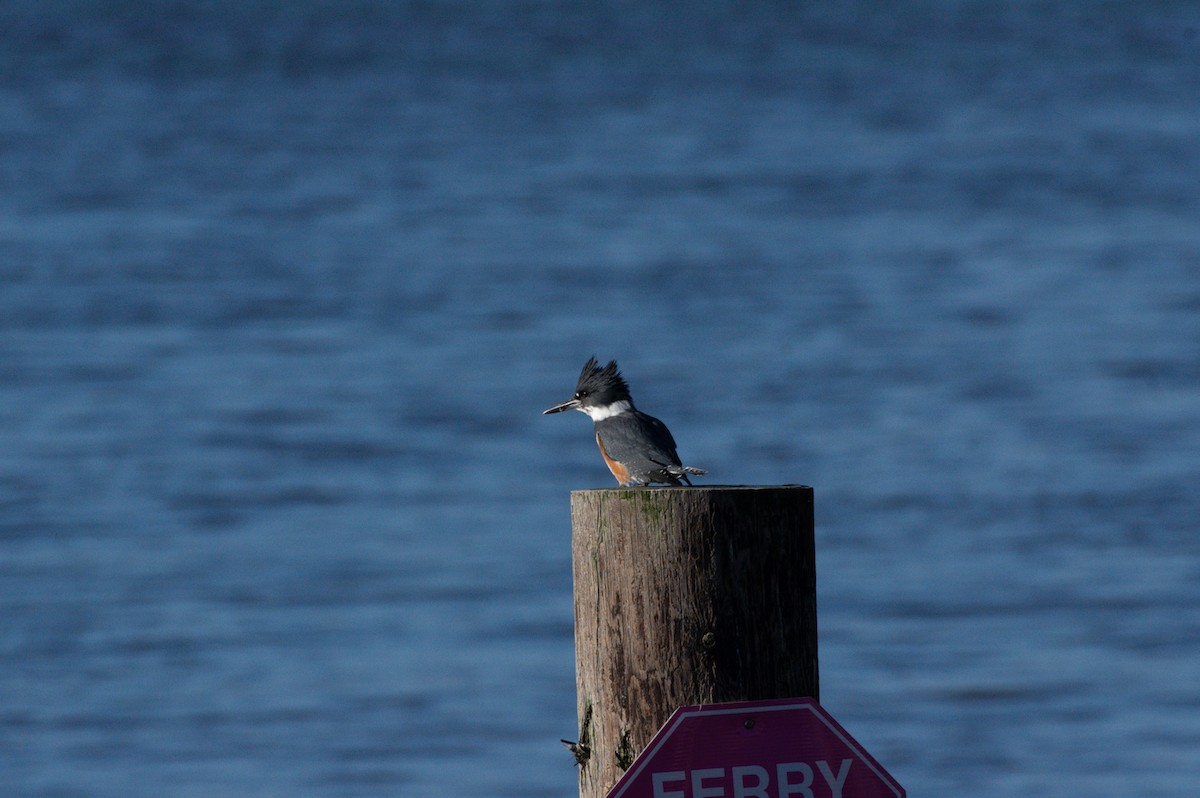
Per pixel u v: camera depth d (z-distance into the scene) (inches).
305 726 677.3
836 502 1044.5
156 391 1311.5
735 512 159.5
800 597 162.2
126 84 2967.5
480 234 1863.9
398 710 692.1
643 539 160.1
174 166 2272.4
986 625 791.7
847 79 3036.4
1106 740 639.1
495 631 799.7
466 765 634.2
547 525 1010.7
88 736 670.5
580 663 166.6
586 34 3666.3
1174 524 966.4
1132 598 829.2
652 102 2795.3
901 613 821.9
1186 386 1279.5
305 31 3690.9
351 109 2765.7
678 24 3836.1
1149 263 1675.7
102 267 1701.5
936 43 3491.6
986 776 605.0
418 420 1254.3
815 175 2164.1
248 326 1512.1
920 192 2047.2
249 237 1857.8
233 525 1010.1
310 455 1162.0
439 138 2500.0
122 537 975.6
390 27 3779.5
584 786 166.1
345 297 1604.3
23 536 979.3
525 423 1254.3
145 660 762.8
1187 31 3572.8
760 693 159.8
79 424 1220.5
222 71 3154.5
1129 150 2304.4
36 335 1461.6
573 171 2223.2
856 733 655.1
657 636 159.6
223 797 605.9
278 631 806.5
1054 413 1223.5
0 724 684.1
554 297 1599.4
